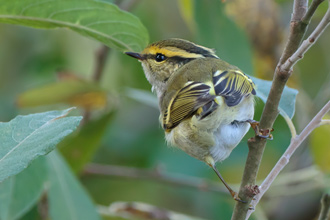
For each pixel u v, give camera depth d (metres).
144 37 6.75
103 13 6.49
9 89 13.06
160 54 8.96
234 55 10.07
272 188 10.25
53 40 13.18
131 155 12.70
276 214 11.77
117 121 12.66
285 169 12.09
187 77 8.02
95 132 10.36
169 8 13.09
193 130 6.96
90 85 10.41
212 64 8.13
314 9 5.44
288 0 12.87
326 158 9.52
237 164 12.28
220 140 6.95
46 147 4.74
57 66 13.10
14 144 4.91
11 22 6.61
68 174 8.40
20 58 13.23
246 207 6.02
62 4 6.37
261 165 12.21
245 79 7.16
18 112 12.71
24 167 4.63
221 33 10.08
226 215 11.77
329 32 13.18
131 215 10.05
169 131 7.77
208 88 6.91
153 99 10.59
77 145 10.33
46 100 10.70
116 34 6.76
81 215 8.23
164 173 11.33
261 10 10.98
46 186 8.23
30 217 8.94
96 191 12.80
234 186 10.79
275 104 5.84
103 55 11.40
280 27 11.14
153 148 12.71
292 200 11.70
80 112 11.15
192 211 12.67
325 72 13.20
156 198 12.83
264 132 5.87
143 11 12.84
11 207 7.65
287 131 12.06
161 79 9.02
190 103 6.95
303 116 11.34
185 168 12.41
